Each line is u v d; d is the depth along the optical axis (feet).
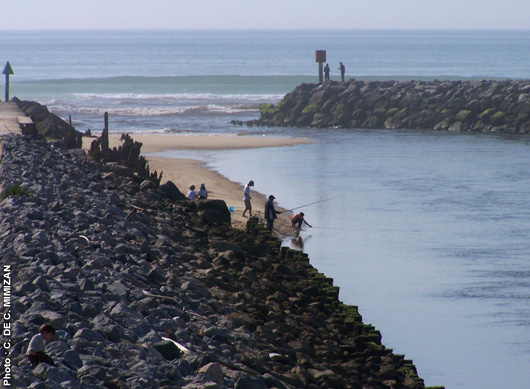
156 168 520.42
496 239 354.95
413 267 308.60
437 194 461.78
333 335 196.95
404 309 258.37
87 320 136.77
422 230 370.94
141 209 290.76
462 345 229.25
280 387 131.34
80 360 114.73
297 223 372.38
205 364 124.88
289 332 187.42
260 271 255.09
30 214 220.02
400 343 229.45
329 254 329.72
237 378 126.00
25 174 288.30
